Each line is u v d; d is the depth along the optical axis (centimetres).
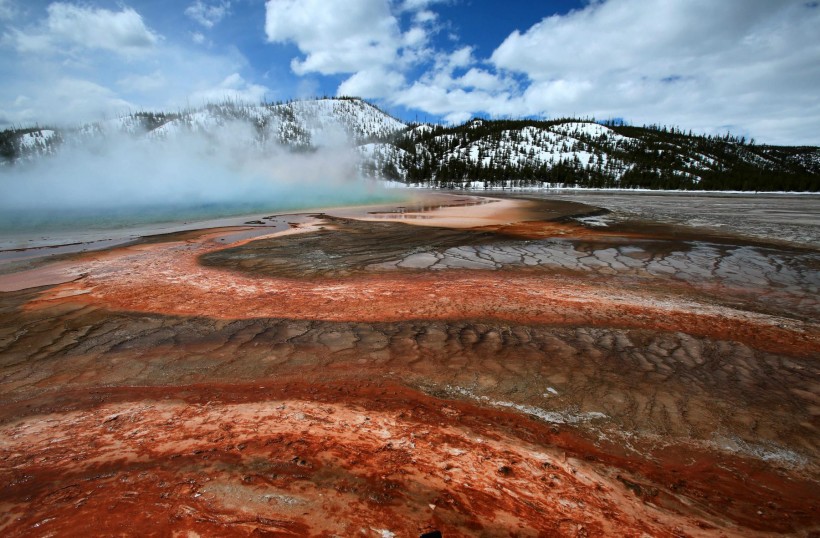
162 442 307
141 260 1002
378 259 1016
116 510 234
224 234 1488
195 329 550
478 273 871
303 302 664
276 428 326
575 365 440
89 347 495
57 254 1103
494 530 225
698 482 274
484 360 453
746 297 692
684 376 417
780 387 396
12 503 242
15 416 352
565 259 1012
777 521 240
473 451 299
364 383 407
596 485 267
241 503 239
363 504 241
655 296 697
